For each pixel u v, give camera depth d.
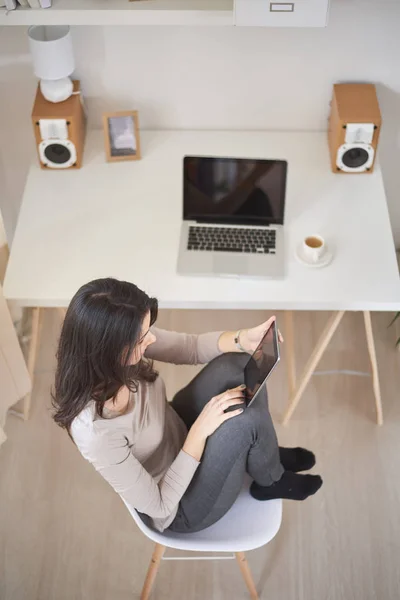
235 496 1.76
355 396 2.67
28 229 2.27
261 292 2.12
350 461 2.51
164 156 2.48
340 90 2.40
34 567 2.28
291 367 2.55
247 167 2.16
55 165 2.42
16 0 2.05
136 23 2.07
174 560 2.30
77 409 1.53
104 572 2.28
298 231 2.26
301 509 2.40
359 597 2.23
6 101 2.48
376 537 2.35
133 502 1.63
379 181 2.41
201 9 2.05
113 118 2.36
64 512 2.39
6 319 2.14
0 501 2.42
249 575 2.13
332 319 2.23
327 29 2.29
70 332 1.48
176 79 2.43
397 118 2.54
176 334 1.90
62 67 2.24
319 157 2.48
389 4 2.23
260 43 2.33
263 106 2.51
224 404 1.69
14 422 2.59
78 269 2.18
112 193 2.37
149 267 2.18
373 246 2.23
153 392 1.73
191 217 2.27
